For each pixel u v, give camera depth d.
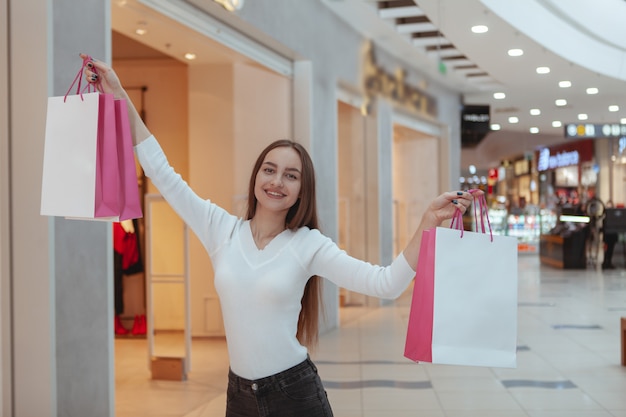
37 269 3.58
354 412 4.77
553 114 13.23
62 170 1.94
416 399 5.10
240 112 7.55
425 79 12.77
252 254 2.04
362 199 10.64
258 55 7.02
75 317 3.83
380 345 7.34
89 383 3.96
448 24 8.49
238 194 7.59
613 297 9.16
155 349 6.36
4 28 3.57
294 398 2.00
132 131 2.08
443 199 1.90
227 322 2.04
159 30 5.74
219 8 5.69
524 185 21.28
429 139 14.45
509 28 8.53
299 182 2.08
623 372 5.85
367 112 10.49
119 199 1.92
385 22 9.20
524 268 14.48
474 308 1.82
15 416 3.63
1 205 3.57
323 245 2.04
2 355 3.58
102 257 4.10
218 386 5.60
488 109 14.79
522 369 6.03
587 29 8.70
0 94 3.58
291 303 2.01
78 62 3.83
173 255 7.68
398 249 12.88
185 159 8.05
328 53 8.51
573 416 4.62
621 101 8.89
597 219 9.60
